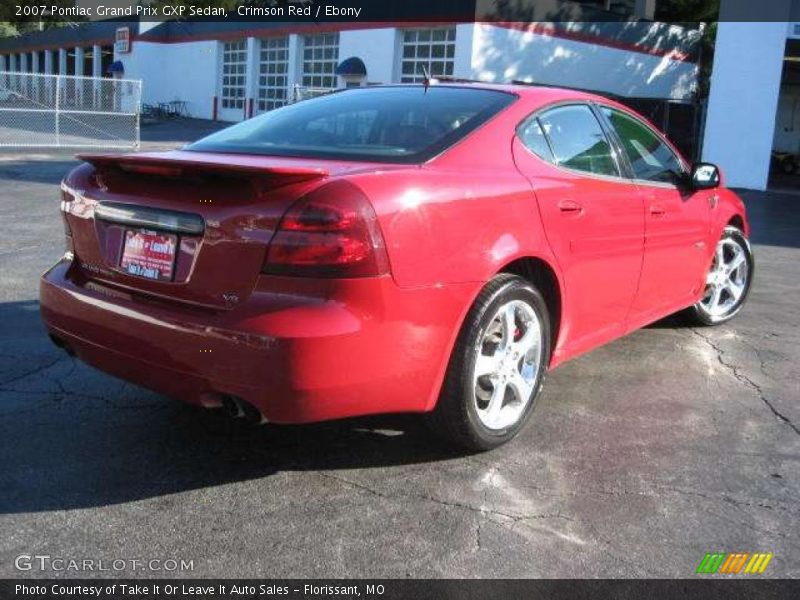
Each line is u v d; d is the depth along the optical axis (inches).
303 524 118.9
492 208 134.9
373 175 121.6
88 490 126.4
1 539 112.1
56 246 322.0
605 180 167.8
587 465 141.0
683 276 200.4
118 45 1672.0
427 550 113.2
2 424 149.3
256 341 112.5
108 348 129.8
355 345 114.6
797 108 1066.1
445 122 147.9
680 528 121.2
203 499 125.1
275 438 147.6
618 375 190.2
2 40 2404.0
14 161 681.0
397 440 148.3
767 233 466.6
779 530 121.8
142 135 1126.4
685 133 1043.3
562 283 152.4
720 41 751.7
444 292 125.7
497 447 145.7
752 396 179.3
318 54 1259.8
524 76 1070.4
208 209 120.0
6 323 212.7
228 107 1481.3
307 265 113.3
